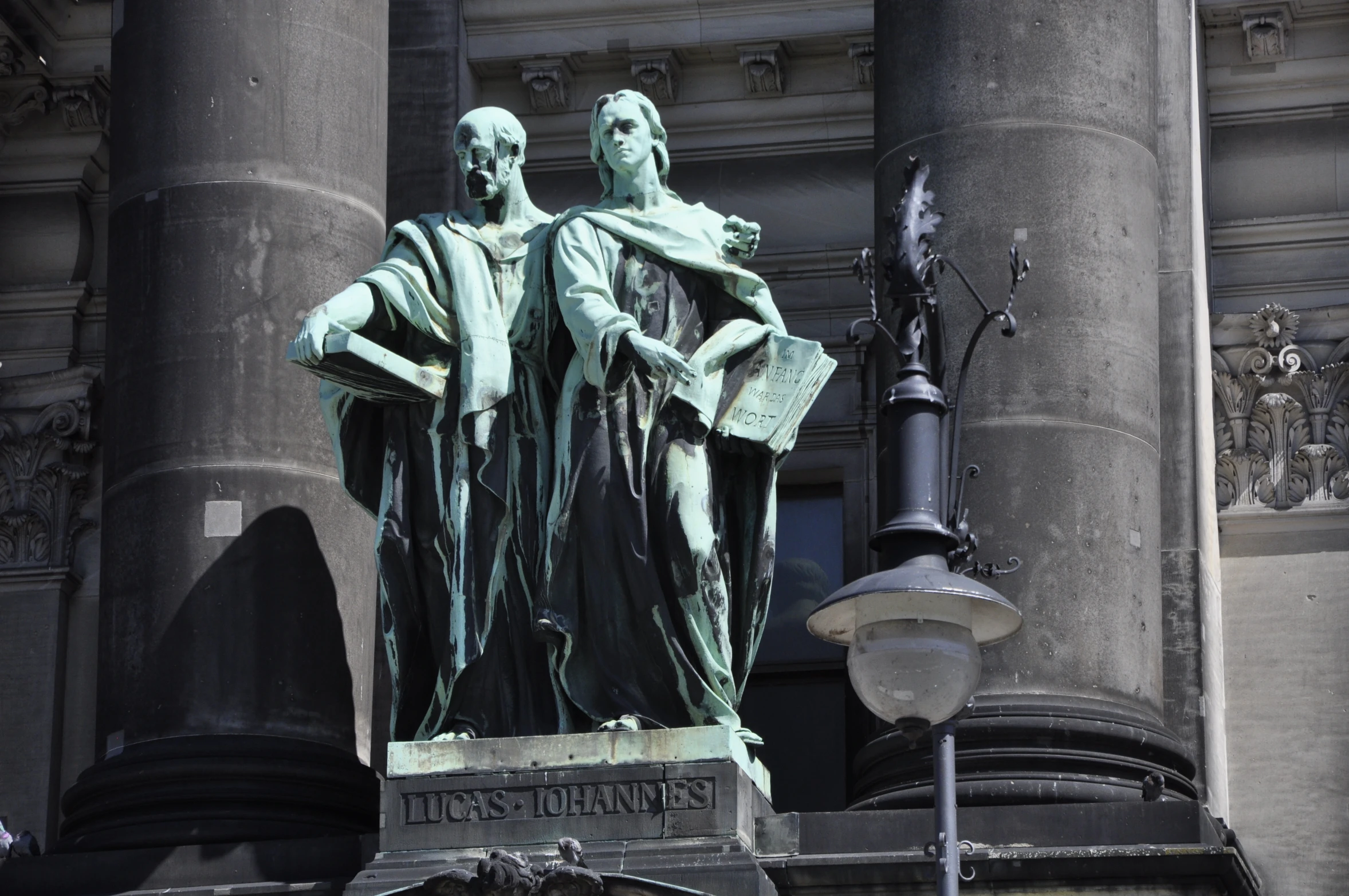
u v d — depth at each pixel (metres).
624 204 23.12
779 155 31.80
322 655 24.36
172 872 22.91
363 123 25.91
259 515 24.41
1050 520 23.06
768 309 22.91
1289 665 28.98
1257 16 30.66
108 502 24.89
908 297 18.52
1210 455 28.64
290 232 25.08
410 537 22.75
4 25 32.28
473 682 22.42
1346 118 30.70
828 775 29.73
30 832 28.55
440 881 20.64
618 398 22.28
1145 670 23.17
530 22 32.09
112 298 25.41
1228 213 30.66
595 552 22.11
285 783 23.69
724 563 22.53
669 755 21.48
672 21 31.89
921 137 24.17
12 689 31.16
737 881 20.81
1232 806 28.64
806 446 30.50
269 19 25.56
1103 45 24.38
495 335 22.80
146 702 24.03
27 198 32.94
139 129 25.45
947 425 20.05
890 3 24.75
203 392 24.66
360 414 23.20
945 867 17.50
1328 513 29.33
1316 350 29.84
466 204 30.83
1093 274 23.73
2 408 32.22
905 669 17.31
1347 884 28.23
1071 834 21.70
